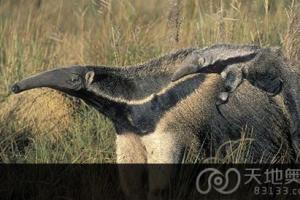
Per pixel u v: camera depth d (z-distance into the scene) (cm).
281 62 2320
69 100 2916
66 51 3500
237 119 2384
